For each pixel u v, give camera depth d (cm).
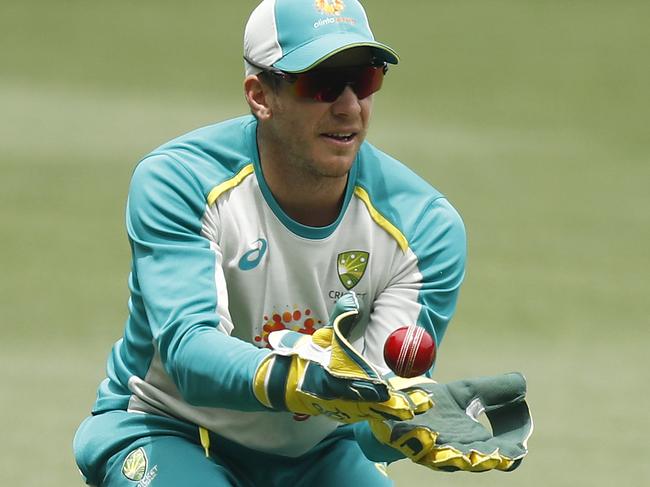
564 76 7094
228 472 1603
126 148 5559
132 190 1547
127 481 1577
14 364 3102
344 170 1503
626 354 3269
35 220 4459
